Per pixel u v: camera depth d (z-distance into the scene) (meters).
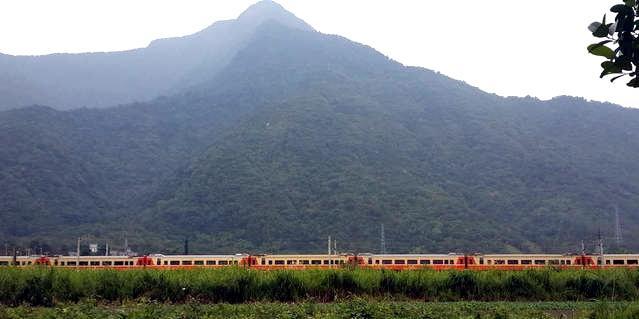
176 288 27.88
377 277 29.28
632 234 111.44
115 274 28.44
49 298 27.06
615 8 5.45
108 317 16.05
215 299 27.94
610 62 5.62
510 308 22.77
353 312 17.69
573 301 28.11
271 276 28.66
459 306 23.78
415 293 29.19
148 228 123.50
